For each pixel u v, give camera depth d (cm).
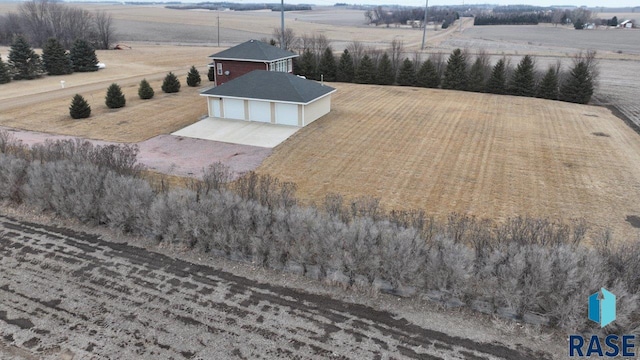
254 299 1019
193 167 1898
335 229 1107
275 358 847
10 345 875
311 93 2619
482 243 1091
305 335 908
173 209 1251
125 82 3956
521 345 884
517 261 954
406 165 1952
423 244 1065
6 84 3781
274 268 1138
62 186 1397
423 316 966
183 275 1110
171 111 2884
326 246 1082
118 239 1280
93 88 3669
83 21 7156
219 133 2411
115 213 1289
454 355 858
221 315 964
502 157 2066
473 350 871
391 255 1033
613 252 1067
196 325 933
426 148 2184
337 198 1380
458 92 3762
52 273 1111
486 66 4059
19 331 912
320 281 1086
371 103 3212
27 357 846
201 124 2581
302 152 2109
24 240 1270
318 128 2509
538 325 934
